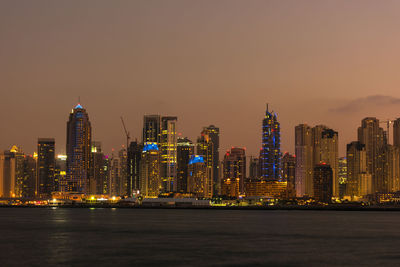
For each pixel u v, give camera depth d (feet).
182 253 508.94
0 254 501.56
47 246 570.46
